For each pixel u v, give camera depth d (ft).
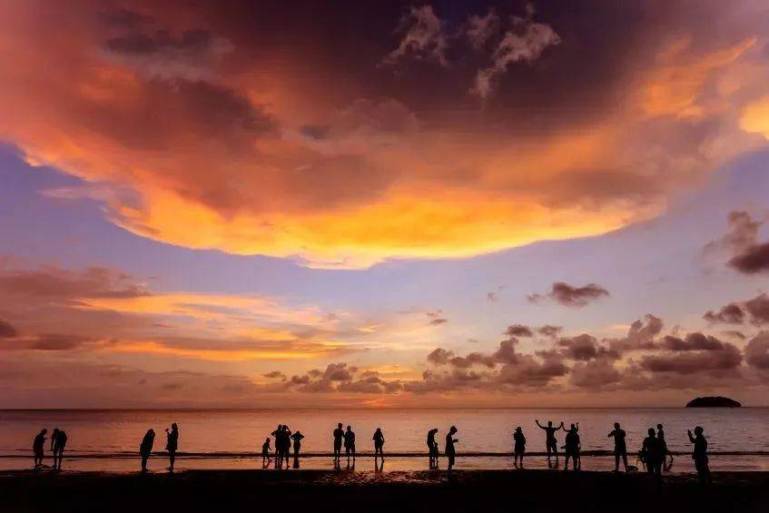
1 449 175.52
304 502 63.77
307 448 205.67
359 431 374.22
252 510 59.93
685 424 448.65
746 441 238.48
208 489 71.41
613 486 72.43
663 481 76.33
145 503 63.31
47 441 229.66
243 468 101.35
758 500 64.03
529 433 329.52
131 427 429.38
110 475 83.20
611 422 505.25
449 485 73.87
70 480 77.77
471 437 286.46
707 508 60.18
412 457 129.08
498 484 74.33
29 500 64.69
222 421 613.11
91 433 327.88
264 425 488.02
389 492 69.36
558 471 86.28
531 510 59.57
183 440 263.29
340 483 75.97
